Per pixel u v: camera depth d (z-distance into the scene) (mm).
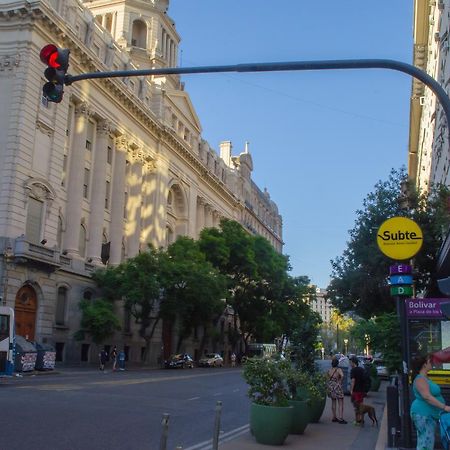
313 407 15297
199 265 46812
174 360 48438
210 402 19234
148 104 56938
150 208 56125
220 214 81125
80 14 44062
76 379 26391
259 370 12055
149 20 66375
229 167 89938
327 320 138125
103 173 46625
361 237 26734
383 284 25859
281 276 63250
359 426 15242
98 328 39938
